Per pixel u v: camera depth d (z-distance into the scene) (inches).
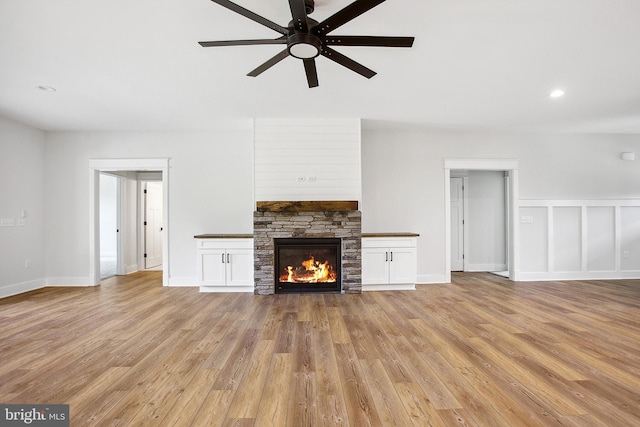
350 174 190.7
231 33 101.7
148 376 92.0
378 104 167.9
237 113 181.2
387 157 218.5
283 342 116.7
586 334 123.6
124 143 214.2
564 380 89.7
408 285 199.0
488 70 129.0
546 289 199.8
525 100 162.6
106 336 122.6
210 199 214.4
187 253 213.6
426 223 219.1
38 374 93.1
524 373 93.7
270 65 97.4
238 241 193.9
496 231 267.7
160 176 278.1
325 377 91.4
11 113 178.4
